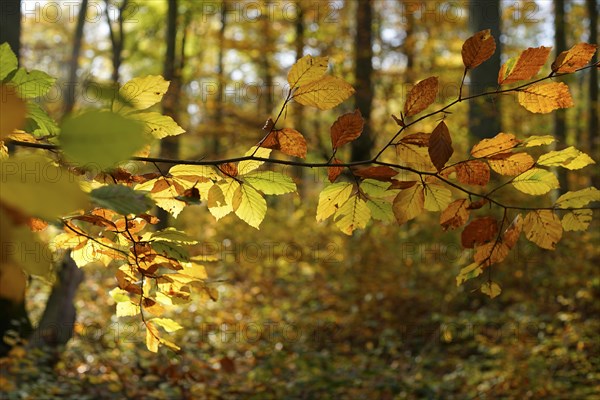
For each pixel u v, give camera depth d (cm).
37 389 481
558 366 684
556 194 659
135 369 551
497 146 110
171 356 132
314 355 704
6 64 83
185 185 116
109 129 34
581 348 681
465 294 871
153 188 115
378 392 616
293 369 667
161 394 507
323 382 617
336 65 1219
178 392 525
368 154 1145
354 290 929
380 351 759
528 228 115
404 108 102
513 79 101
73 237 119
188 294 131
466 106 921
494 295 118
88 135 34
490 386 630
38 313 726
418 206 113
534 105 104
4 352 565
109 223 109
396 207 112
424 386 639
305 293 953
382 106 1220
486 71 845
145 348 654
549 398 600
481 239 117
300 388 596
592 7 1667
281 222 1259
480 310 836
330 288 956
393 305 884
